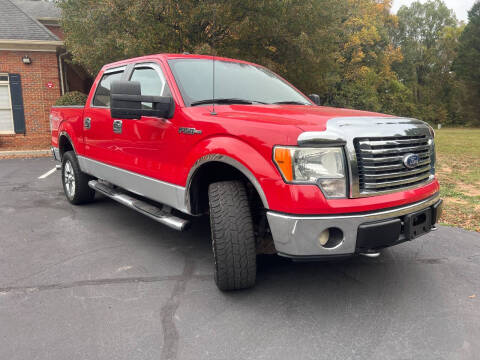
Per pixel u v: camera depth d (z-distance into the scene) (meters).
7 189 6.99
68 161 5.59
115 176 4.32
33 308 2.77
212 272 3.40
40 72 14.34
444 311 2.76
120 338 2.41
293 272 3.39
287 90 4.15
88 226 4.71
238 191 2.82
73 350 2.28
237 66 4.14
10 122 14.44
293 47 13.18
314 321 2.61
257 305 2.82
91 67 12.98
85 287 3.10
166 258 3.72
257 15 11.49
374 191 2.57
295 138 2.44
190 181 3.13
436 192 3.06
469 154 14.15
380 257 3.79
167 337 2.42
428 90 61.50
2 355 2.23
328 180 2.44
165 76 3.58
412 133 2.77
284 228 2.46
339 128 2.51
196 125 3.04
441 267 3.56
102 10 10.30
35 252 3.86
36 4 22.27
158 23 11.00
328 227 2.43
